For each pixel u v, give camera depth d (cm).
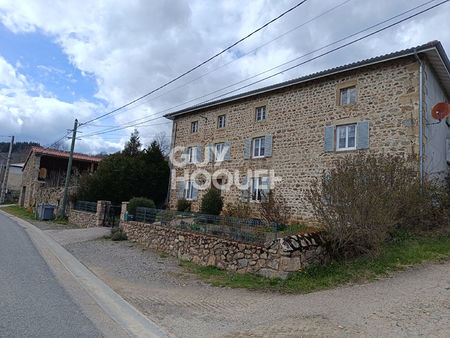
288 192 1342
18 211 2616
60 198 2138
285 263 651
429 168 1058
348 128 1214
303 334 384
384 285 557
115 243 1154
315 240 711
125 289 617
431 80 1148
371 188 670
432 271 612
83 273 731
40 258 848
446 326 381
